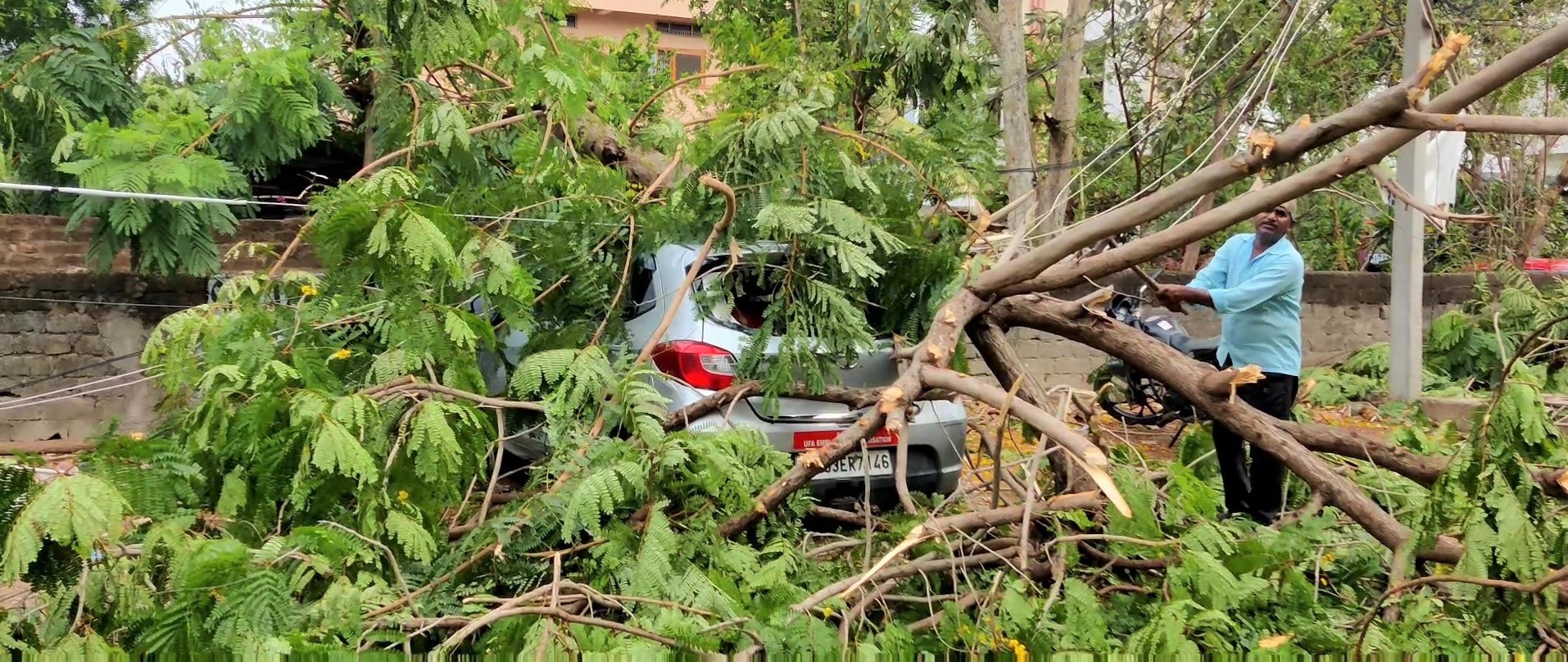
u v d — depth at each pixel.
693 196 4.30
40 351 5.94
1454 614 3.02
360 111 6.57
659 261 4.52
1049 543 3.25
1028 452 5.57
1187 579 2.97
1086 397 4.23
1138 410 7.49
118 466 2.41
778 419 4.23
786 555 3.20
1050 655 2.71
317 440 2.70
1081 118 11.55
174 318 3.89
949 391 3.47
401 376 3.41
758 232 4.12
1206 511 3.29
